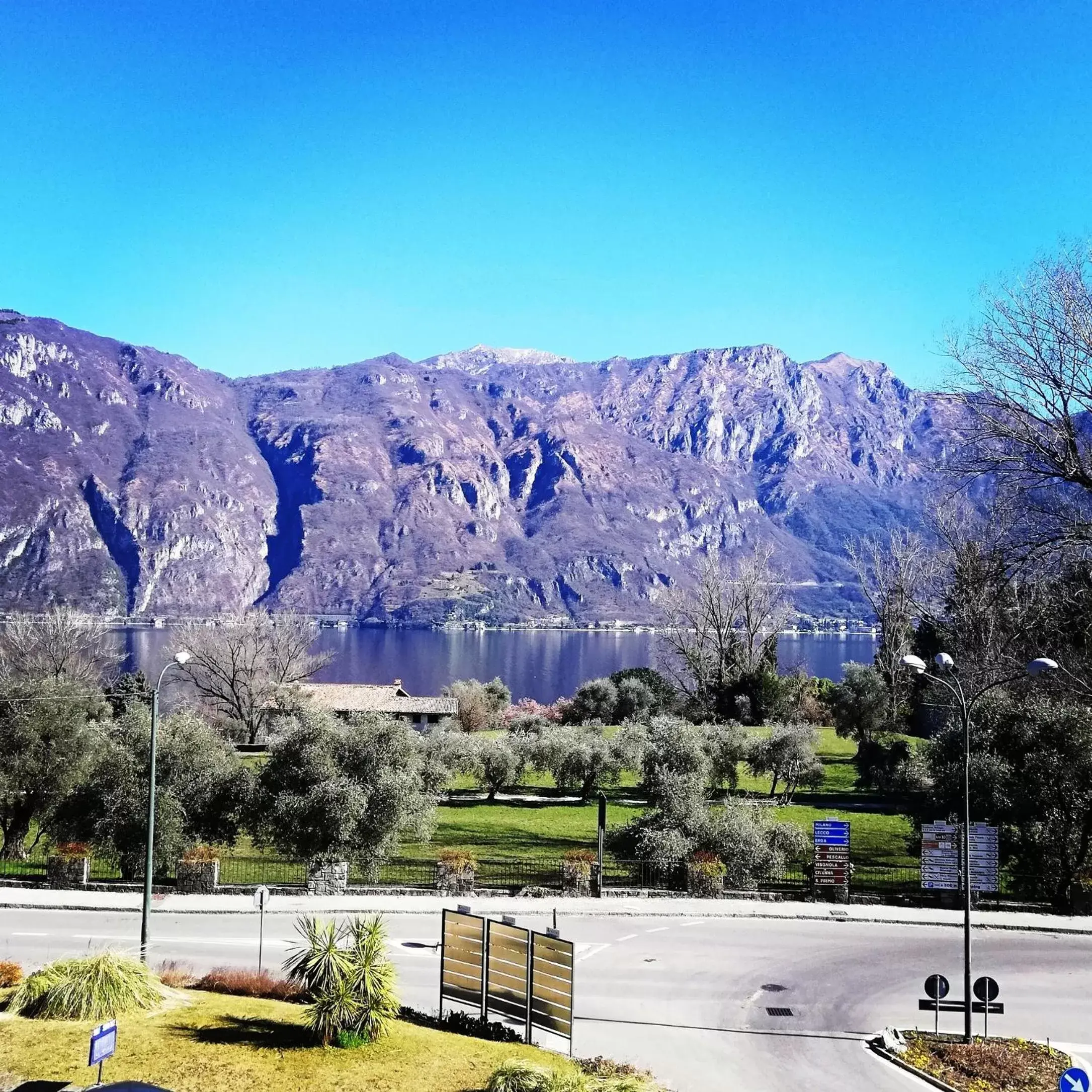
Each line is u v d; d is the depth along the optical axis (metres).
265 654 93.12
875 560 116.75
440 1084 18.80
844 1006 26.86
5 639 97.12
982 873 35.78
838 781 68.50
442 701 98.94
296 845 40.59
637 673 101.12
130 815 40.25
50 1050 19.11
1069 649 50.75
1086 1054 23.83
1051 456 42.84
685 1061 22.89
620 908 36.31
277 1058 19.38
